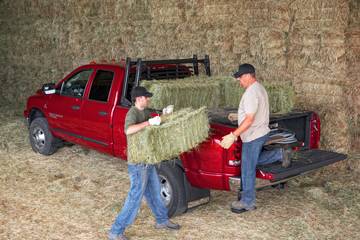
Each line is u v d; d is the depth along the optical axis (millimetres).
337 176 5812
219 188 4113
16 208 4660
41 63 10656
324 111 6141
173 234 4012
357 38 5906
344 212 4547
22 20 10820
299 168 4066
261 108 3924
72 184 5480
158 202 4000
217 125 4117
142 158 3484
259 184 4090
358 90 5988
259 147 3914
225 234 4008
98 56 9406
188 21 7801
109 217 4453
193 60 5828
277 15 6457
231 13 7129
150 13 8438
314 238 3938
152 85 4738
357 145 6262
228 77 5887
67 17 9812
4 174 5871
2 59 11602
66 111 6160
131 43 8820
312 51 6160
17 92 11375
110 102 5332
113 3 9086
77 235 4004
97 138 5652
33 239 3900
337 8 5820
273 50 6566
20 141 7785
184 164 4234
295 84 6422
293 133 4789
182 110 3928
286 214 4508
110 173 6000
